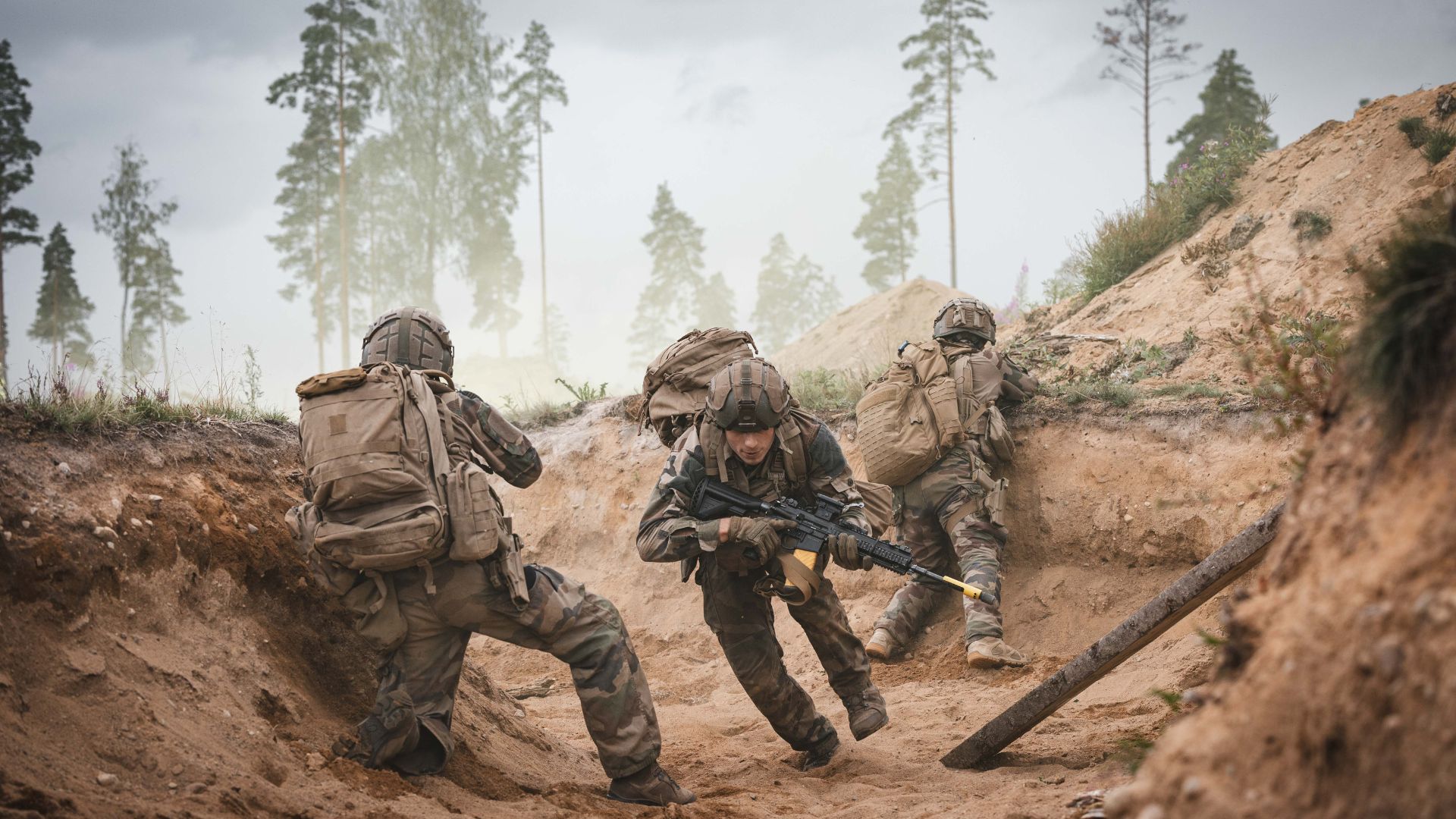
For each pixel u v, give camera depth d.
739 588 4.85
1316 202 9.23
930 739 5.50
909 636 7.53
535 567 4.07
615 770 4.05
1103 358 8.91
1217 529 6.88
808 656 7.68
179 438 4.45
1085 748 4.80
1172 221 10.85
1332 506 2.32
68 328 47.25
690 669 7.97
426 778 3.84
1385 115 9.59
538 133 51.06
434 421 3.91
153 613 3.80
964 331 7.75
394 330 4.35
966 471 7.37
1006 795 3.99
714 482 4.63
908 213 50.31
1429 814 1.72
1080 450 7.69
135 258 48.16
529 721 5.15
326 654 4.40
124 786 3.11
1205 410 7.32
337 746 3.87
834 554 4.48
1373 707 1.87
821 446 4.67
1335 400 2.61
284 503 4.63
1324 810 1.88
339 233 46.84
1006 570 7.80
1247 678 2.20
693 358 5.52
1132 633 3.97
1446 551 1.90
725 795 4.46
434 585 3.82
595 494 9.80
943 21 36.28
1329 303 7.93
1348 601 2.03
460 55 48.88
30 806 2.76
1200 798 2.07
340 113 40.38
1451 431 2.05
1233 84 35.03
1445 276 2.13
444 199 49.50
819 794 4.49
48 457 3.81
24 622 3.34
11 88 38.78
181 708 3.56
